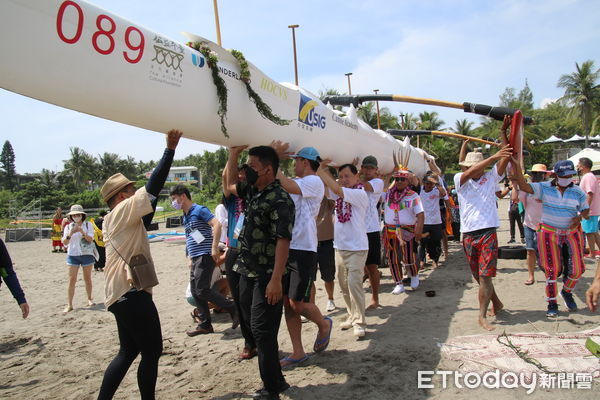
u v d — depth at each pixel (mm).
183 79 2848
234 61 3354
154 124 2838
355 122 5516
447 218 8758
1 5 1980
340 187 4027
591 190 7305
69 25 2223
